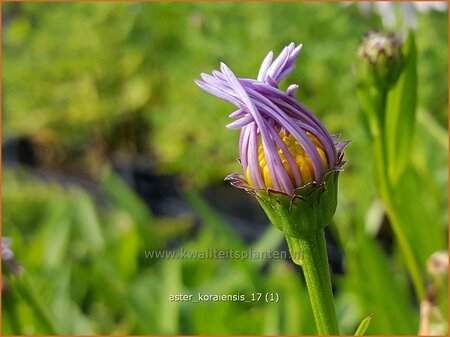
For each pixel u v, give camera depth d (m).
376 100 0.13
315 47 0.27
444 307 0.13
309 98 0.28
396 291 0.16
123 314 0.22
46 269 0.22
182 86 0.32
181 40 0.35
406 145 0.13
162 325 0.18
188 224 0.32
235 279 0.20
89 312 0.22
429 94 0.25
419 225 0.17
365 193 0.21
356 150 0.25
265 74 0.07
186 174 0.34
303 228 0.07
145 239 0.24
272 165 0.07
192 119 0.32
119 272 0.22
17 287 0.12
